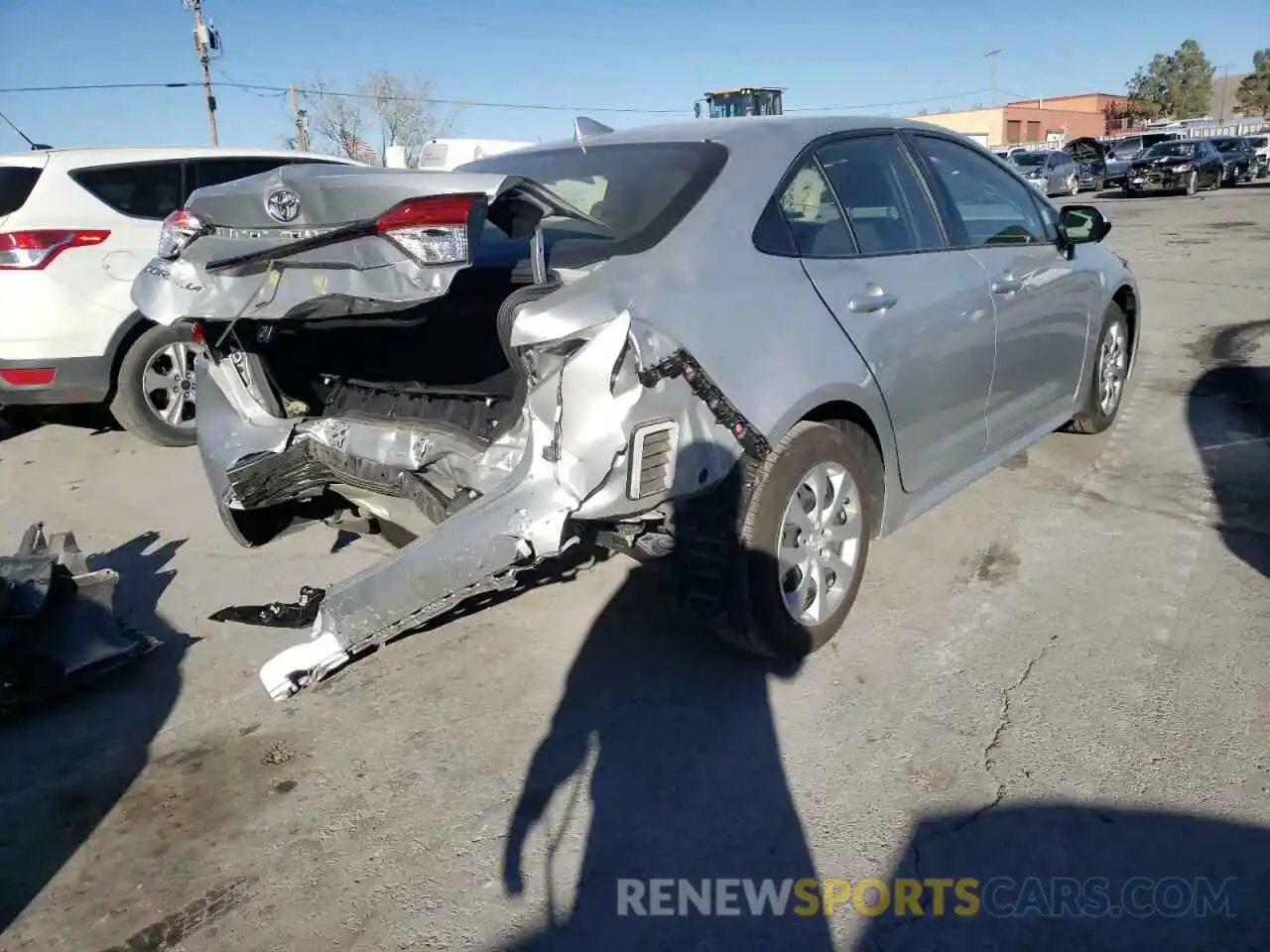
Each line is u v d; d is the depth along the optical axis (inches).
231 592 176.4
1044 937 90.6
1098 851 100.1
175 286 131.3
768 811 109.3
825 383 127.0
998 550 170.4
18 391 244.4
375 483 134.0
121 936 97.7
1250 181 1269.7
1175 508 184.2
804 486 130.3
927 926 92.6
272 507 163.8
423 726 130.4
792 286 128.7
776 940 92.2
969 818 105.8
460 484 121.2
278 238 121.8
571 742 124.2
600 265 115.6
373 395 145.7
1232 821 102.7
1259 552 163.3
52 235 241.4
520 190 108.8
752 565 123.5
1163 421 236.5
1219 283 436.5
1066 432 229.8
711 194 128.3
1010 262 171.2
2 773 125.9
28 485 242.2
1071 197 1288.1
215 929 97.8
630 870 102.2
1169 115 3516.2
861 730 122.3
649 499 108.9
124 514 219.5
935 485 158.2
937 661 136.4
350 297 111.7
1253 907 92.1
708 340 115.3
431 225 104.1
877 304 138.0
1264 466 201.9
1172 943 89.0
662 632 150.3
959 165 172.1
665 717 128.0
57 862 109.0
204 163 273.9
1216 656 133.3
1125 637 139.8
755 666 138.5
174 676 148.3
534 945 93.4
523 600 163.6
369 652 124.3
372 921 97.5
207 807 116.9
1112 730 118.7
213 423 157.2
